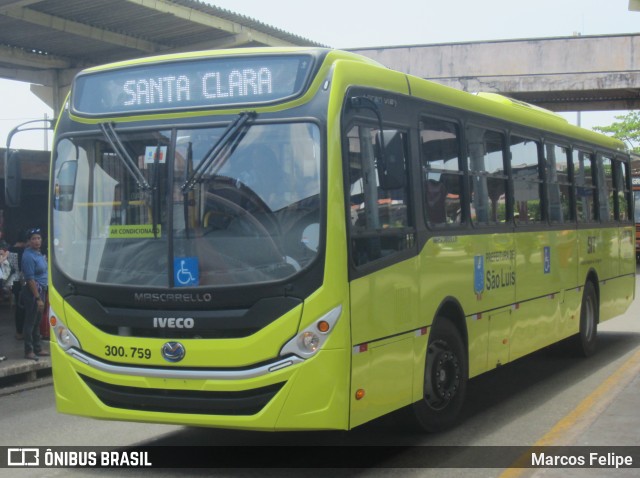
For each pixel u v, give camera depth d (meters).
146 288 6.50
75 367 6.79
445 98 8.20
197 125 6.55
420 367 7.39
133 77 6.87
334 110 6.32
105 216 6.78
